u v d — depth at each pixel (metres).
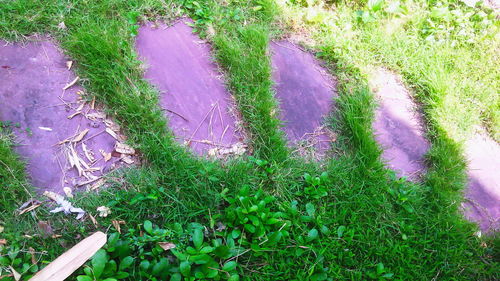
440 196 2.57
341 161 2.61
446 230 2.45
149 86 2.63
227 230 2.21
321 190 2.42
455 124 2.90
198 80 2.78
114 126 2.48
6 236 2.01
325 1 3.36
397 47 3.18
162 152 2.37
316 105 2.86
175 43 2.92
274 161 2.48
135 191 2.26
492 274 2.39
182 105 2.65
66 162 2.31
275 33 3.11
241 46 2.92
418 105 3.02
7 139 2.28
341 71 3.03
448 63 3.17
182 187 2.32
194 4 3.06
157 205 2.24
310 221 2.32
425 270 2.32
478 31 3.39
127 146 2.41
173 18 3.03
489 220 2.64
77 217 2.14
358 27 3.25
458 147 2.78
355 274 2.22
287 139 2.67
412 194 2.55
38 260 2.01
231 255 2.07
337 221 2.37
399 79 3.11
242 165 2.43
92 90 2.54
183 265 1.94
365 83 2.96
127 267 2.01
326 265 2.24
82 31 2.70
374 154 2.60
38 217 2.12
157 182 2.33
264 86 2.75
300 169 2.52
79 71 2.60
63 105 2.48
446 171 2.68
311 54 3.12
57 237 2.08
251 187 2.39
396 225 2.42
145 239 2.06
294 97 2.86
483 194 2.73
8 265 1.94
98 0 2.91
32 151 2.30
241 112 2.70
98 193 2.25
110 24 2.81
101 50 2.62
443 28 3.29
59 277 1.87
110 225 2.15
